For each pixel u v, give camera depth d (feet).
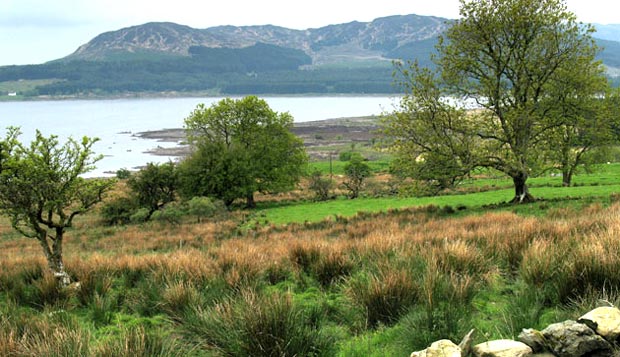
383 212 100.22
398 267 27.04
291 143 178.91
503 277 28.60
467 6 86.22
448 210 90.17
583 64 87.10
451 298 22.31
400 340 19.48
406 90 85.76
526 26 84.84
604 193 98.22
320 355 18.81
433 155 83.92
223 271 33.55
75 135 555.28
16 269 42.63
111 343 18.65
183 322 23.68
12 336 20.25
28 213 36.45
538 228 37.58
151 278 33.35
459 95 87.86
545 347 16.90
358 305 23.59
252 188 160.76
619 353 15.81
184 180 155.33
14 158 35.19
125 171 248.73
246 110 175.11
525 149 85.76
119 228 123.34
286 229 92.43
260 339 18.43
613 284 20.98
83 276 33.81
